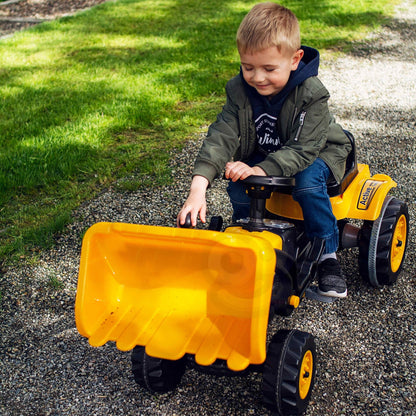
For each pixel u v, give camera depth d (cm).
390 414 216
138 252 203
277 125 246
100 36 787
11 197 400
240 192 270
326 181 254
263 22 219
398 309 278
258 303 179
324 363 244
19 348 263
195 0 982
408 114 522
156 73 626
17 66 672
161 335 192
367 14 867
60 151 447
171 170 427
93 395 233
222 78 601
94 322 197
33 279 314
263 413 220
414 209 368
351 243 292
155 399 229
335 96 569
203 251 194
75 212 379
